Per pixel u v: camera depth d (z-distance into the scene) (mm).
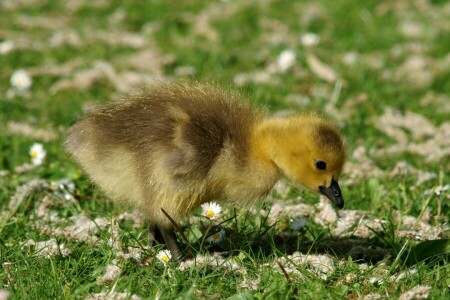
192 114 10375
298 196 12781
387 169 14242
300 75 19625
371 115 17234
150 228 10859
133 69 20578
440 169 14031
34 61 21203
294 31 23781
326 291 9148
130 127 10391
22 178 13391
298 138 10414
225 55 21391
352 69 20156
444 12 25156
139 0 26844
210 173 10109
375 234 11359
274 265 9922
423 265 9828
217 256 10000
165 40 23000
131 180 10352
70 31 23734
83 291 9094
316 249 10664
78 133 10852
